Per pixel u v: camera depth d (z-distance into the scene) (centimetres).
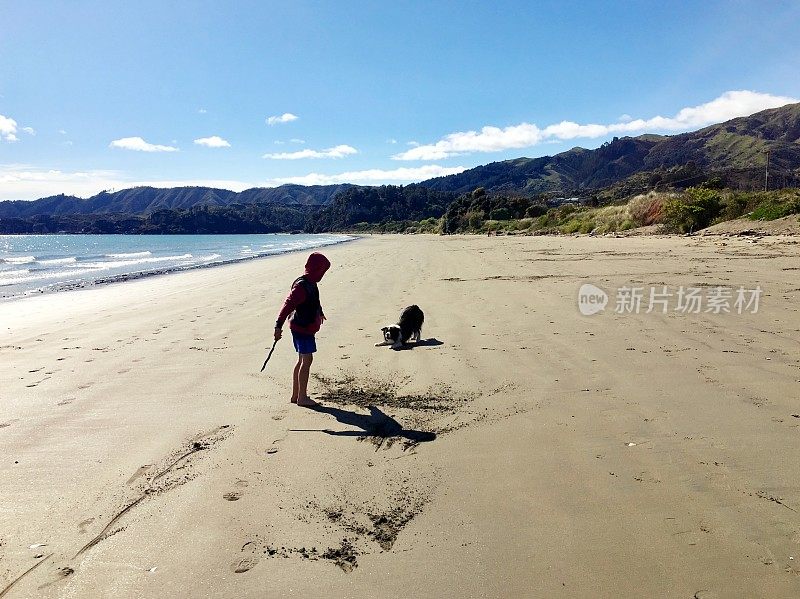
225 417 447
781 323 697
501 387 495
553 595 223
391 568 246
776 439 361
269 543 269
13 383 562
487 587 230
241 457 369
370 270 1762
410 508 297
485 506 295
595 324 741
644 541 257
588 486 312
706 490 301
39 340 789
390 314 895
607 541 258
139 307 1098
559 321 770
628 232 3125
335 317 883
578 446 365
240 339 745
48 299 1277
